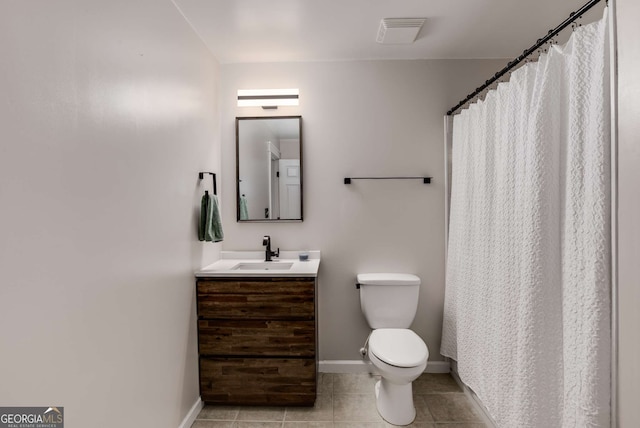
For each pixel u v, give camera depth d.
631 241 1.00
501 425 1.69
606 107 1.10
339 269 2.58
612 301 1.07
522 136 1.54
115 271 1.26
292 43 2.30
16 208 0.86
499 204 1.75
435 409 2.11
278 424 1.95
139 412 1.42
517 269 1.61
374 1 1.83
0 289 0.82
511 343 1.64
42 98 0.93
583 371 1.17
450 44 2.35
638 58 0.98
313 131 2.58
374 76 2.56
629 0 1.00
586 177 1.18
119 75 1.29
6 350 0.84
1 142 0.82
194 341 2.04
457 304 2.27
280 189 2.57
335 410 2.09
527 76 1.52
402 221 2.57
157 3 1.61
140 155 1.44
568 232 1.27
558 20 2.05
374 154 2.57
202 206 2.12
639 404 0.98
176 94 1.82
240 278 2.07
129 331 1.35
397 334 2.14
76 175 1.06
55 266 0.98
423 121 2.56
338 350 2.60
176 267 1.81
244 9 1.88
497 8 1.91
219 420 1.99
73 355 1.05
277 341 2.06
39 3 0.92
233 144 2.60
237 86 2.59
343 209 2.58
